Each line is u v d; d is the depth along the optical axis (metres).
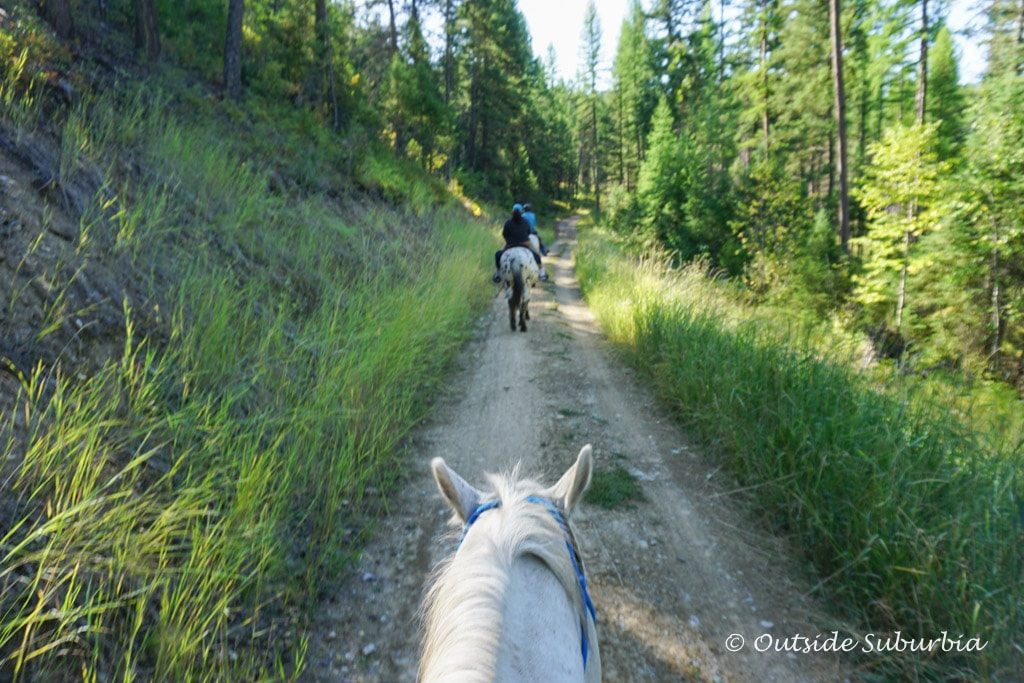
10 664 2.50
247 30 18.23
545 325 11.77
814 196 34.81
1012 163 14.10
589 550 4.40
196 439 4.26
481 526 1.68
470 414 7.02
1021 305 13.48
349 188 13.66
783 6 28.58
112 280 4.91
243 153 10.49
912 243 16.95
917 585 3.44
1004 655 3.07
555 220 59.84
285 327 6.54
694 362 6.92
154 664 2.87
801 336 6.73
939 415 4.63
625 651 3.46
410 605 3.76
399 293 8.66
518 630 1.33
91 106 7.21
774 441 5.08
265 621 3.42
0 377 3.54
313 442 4.81
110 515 3.03
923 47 25.17
